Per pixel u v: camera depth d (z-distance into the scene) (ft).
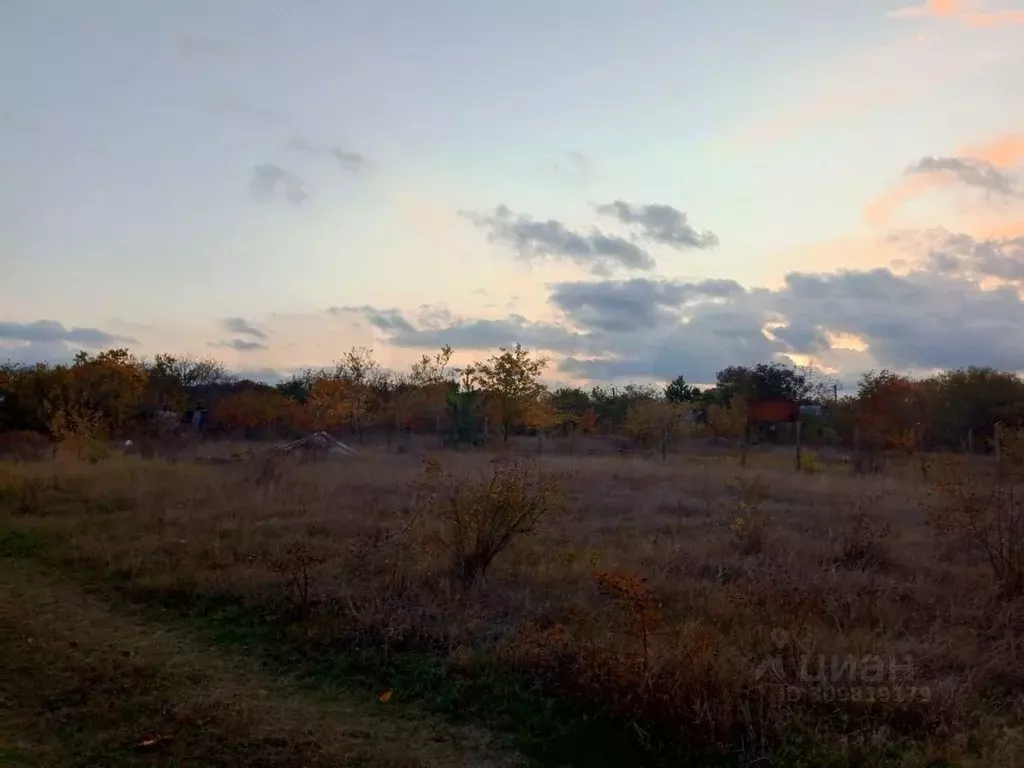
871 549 30.01
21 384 100.07
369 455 73.51
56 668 18.34
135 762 13.93
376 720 16.34
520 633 19.69
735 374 148.15
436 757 14.74
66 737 14.87
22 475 47.93
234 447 85.71
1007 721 15.76
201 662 19.30
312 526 34.40
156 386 115.65
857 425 88.02
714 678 15.88
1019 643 19.56
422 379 117.19
